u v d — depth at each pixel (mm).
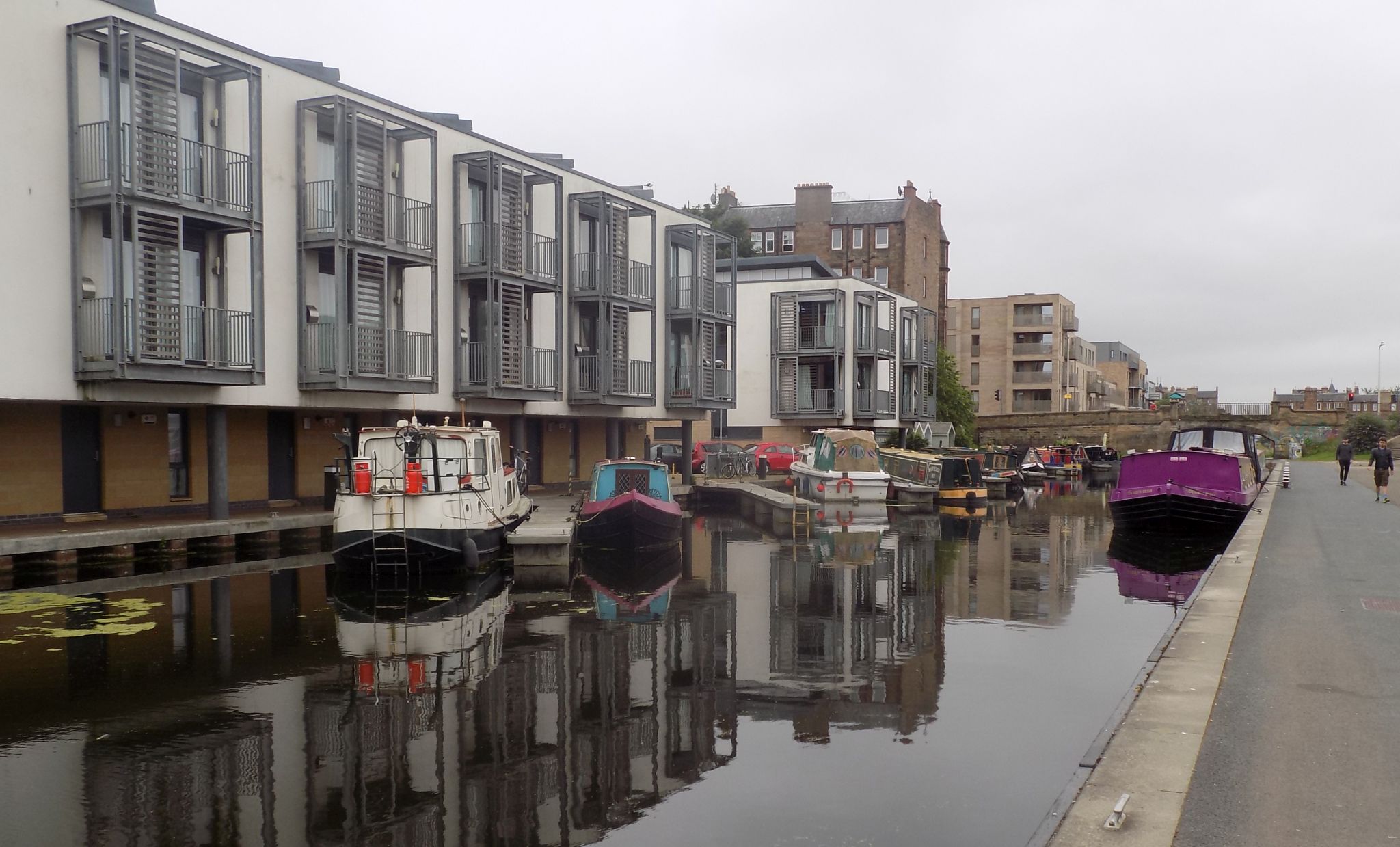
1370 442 67250
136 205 17875
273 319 21547
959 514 33469
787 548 23594
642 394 32719
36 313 17609
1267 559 15625
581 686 10750
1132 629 13898
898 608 15469
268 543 21062
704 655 12242
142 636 12844
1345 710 7340
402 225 23844
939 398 67062
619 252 31969
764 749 8711
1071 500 40656
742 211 73062
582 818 7164
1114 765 6156
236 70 19969
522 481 26062
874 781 7887
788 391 50094
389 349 22797
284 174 21781
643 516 22062
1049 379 90875
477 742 8820
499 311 25906
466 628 13734
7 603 14828
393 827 6977
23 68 17359
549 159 31281
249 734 8945
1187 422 72000
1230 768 6113
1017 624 14250
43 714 9422
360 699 10102
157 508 21484
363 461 17906
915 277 69562
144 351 18062
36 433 19312
